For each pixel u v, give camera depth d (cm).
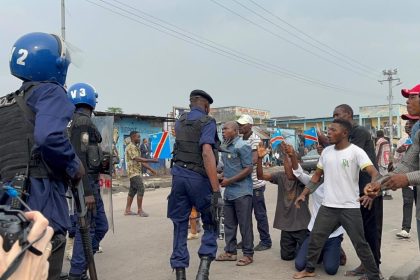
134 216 986
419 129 378
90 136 458
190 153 459
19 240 136
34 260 138
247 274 524
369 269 456
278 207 588
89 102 470
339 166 455
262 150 619
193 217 738
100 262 595
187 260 470
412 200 721
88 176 456
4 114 282
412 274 516
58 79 297
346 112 490
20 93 283
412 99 376
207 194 461
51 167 275
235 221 589
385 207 1076
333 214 463
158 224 881
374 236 475
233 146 564
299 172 554
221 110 4456
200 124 459
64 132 268
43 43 289
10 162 273
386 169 1061
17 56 287
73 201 356
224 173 579
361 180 481
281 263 571
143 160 995
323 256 521
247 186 566
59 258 268
